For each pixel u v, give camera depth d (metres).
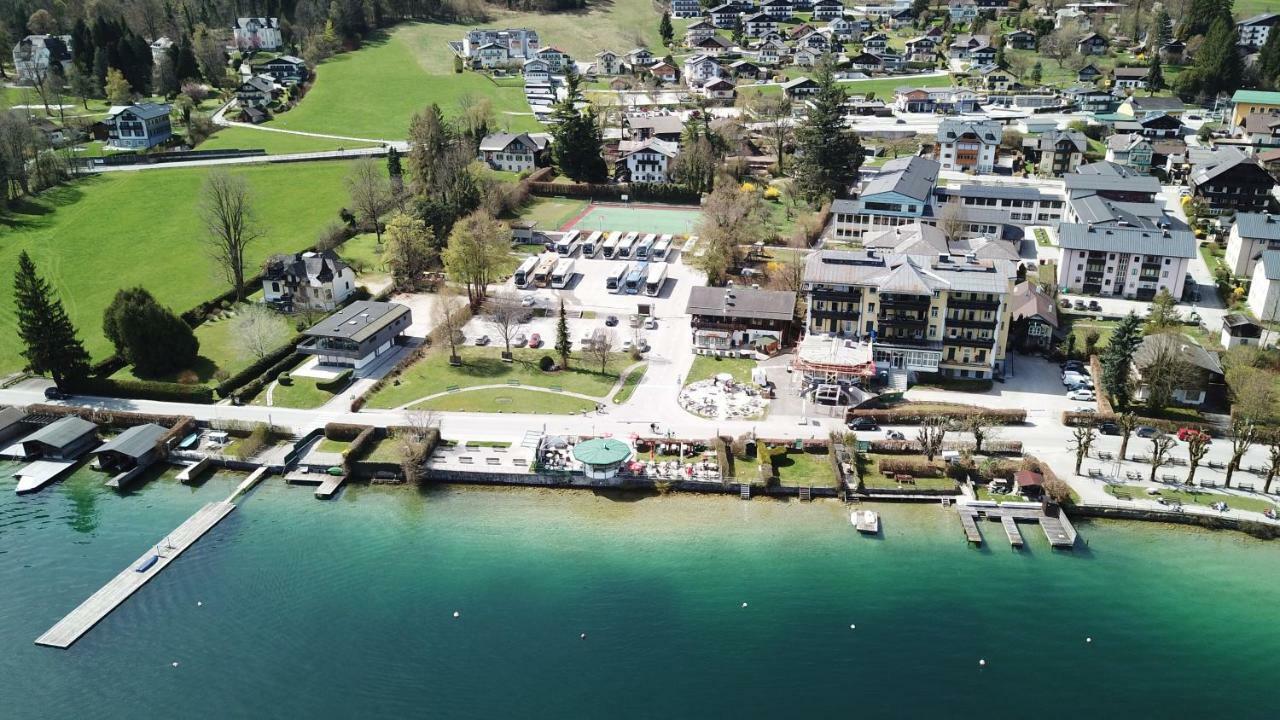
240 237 182.12
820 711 84.94
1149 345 135.62
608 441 122.19
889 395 136.50
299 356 150.00
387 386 141.75
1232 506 112.25
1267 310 156.50
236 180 189.62
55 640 94.75
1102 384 134.38
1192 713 84.94
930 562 105.12
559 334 145.88
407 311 158.38
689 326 160.75
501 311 151.25
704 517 113.25
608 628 95.12
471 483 120.44
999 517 112.25
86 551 109.00
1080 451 117.62
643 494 117.75
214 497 119.31
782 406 134.75
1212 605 98.50
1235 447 118.19
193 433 131.25
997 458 121.38
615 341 155.50
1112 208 181.75
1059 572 103.44
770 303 153.50
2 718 85.69
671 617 96.44
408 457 121.00
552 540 109.19
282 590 101.31
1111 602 98.88
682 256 194.00
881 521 112.06
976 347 140.62
